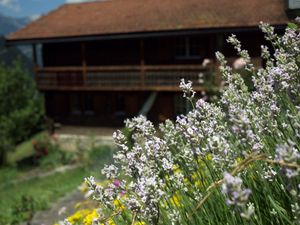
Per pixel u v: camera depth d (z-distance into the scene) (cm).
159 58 2306
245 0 2012
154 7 2334
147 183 199
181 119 236
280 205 202
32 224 971
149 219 203
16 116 2583
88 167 1733
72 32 2344
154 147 236
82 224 473
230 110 227
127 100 2438
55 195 1259
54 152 2353
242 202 141
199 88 1938
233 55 1867
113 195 238
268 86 253
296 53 287
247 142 184
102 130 2517
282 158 153
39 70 2592
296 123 211
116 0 2645
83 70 2422
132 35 2145
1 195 1584
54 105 2677
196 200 224
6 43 2545
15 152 2755
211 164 221
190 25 1978
